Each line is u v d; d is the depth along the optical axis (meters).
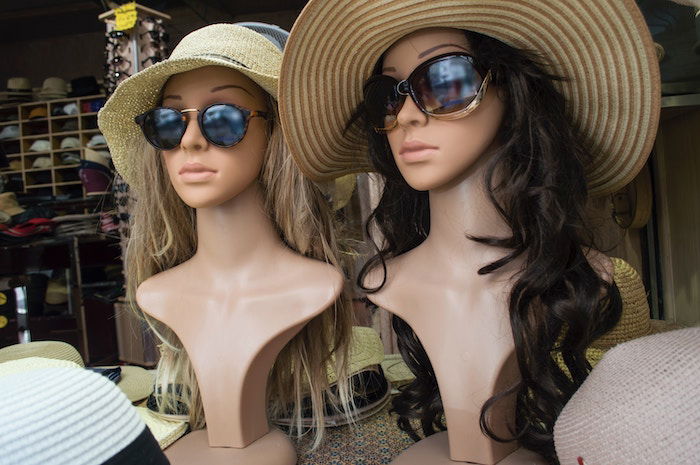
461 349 0.79
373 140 0.92
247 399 0.94
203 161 0.90
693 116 1.37
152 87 0.97
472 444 0.78
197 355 0.96
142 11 1.68
